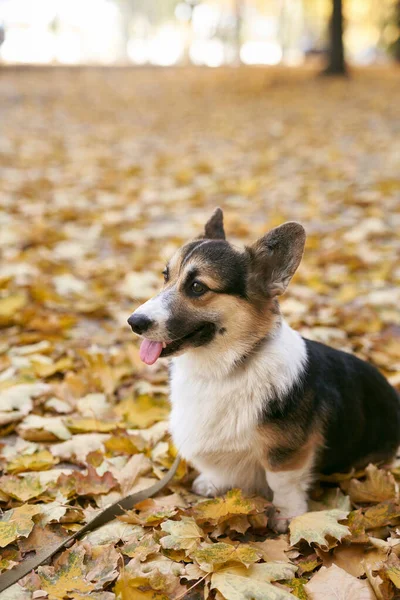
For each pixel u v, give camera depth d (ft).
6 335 6.64
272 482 4.94
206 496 5.14
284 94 27.53
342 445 5.15
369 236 9.61
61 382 6.08
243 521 4.78
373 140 17.74
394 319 7.12
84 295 7.41
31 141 17.44
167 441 5.44
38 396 5.76
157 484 5.03
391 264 8.46
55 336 6.63
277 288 4.85
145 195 12.16
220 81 33.12
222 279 4.83
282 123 21.04
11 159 15.01
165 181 13.42
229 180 13.57
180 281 4.88
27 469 5.15
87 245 9.19
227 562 4.48
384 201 11.53
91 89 30.63
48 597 4.29
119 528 4.71
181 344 4.84
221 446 4.89
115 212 11.01
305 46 67.62
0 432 5.48
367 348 6.52
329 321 6.93
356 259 8.43
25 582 4.36
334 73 31.09
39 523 4.71
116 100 27.22
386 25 49.19
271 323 4.91
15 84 30.73
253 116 22.71
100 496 4.96
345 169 14.23
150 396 5.86
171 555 4.57
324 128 19.95
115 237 9.45
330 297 7.60
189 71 41.52
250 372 4.84
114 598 4.29
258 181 13.28
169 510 4.77
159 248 9.16
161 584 4.34
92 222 10.41
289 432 4.84
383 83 29.86
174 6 88.07
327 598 4.30
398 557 4.56
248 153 16.56
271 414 4.82
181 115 23.41
